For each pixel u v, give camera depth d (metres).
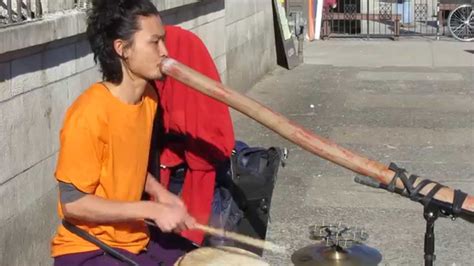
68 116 2.92
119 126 2.94
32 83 4.60
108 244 3.05
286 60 13.18
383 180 2.91
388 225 6.30
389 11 18.06
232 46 10.48
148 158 3.24
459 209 2.85
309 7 16.45
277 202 6.77
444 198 2.89
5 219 4.31
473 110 10.02
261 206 4.14
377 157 8.04
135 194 3.07
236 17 10.68
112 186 2.99
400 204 6.74
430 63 13.58
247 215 4.12
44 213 4.79
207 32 9.22
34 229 4.66
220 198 3.99
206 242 3.77
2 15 4.62
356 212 6.57
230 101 2.94
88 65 5.37
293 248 5.82
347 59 14.13
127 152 2.99
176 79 2.98
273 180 4.24
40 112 4.70
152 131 3.37
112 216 2.90
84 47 5.29
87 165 2.90
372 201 6.81
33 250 4.66
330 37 16.75
